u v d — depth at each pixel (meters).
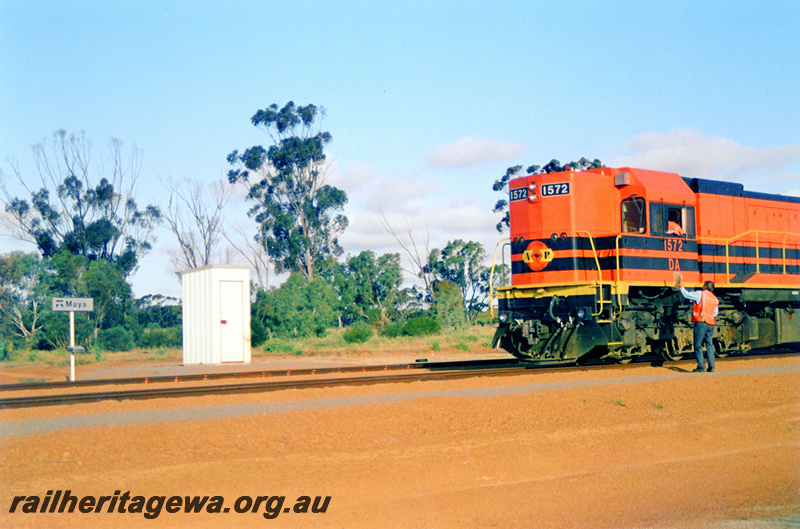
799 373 16.56
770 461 9.49
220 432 10.16
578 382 14.97
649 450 10.01
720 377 15.78
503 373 16.73
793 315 22.06
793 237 22.25
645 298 17.95
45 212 53.22
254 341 37.41
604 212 17.86
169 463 8.80
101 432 10.07
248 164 56.59
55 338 37.56
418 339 36.84
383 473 8.51
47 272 44.44
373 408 11.89
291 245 55.56
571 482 8.35
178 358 32.25
